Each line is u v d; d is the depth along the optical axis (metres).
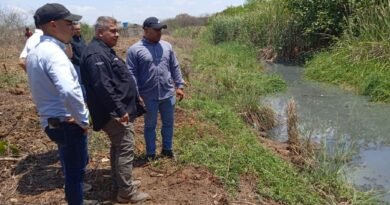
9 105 8.42
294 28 19.05
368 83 12.01
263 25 20.72
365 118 9.81
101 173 5.73
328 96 12.18
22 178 5.57
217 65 16.17
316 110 10.70
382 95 11.28
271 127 9.48
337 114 10.24
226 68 14.97
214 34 24.66
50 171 5.77
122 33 30.70
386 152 7.64
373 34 14.01
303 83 14.26
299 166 6.94
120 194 4.88
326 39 18.14
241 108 9.73
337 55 14.86
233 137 7.50
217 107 9.35
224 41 23.75
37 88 3.89
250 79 13.75
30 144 6.65
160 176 5.71
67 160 4.08
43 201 4.96
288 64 18.44
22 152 6.38
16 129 7.15
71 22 3.91
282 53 19.39
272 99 12.13
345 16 16.91
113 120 4.57
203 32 28.95
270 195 5.56
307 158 7.12
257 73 15.02
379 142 8.19
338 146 7.88
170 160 6.12
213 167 6.00
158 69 5.77
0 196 5.10
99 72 4.45
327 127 9.20
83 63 4.52
